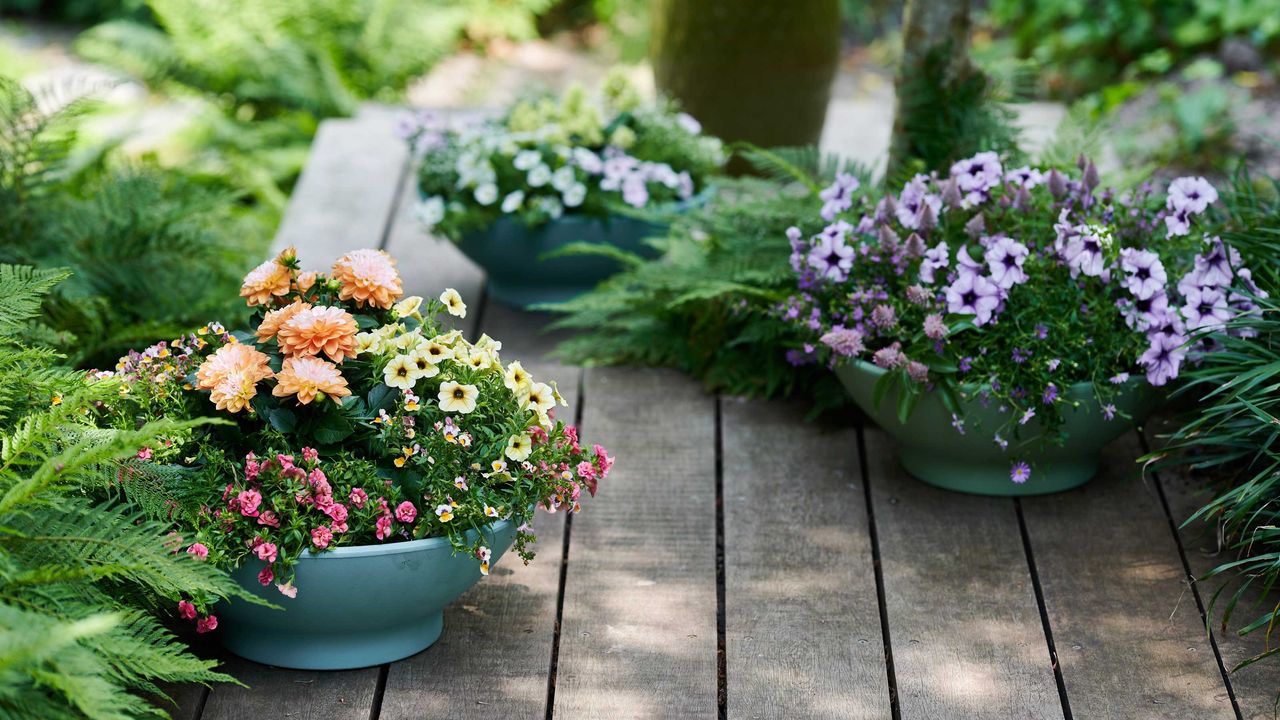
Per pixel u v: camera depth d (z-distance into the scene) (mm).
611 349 3385
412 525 2057
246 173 5379
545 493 2123
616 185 3455
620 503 2734
